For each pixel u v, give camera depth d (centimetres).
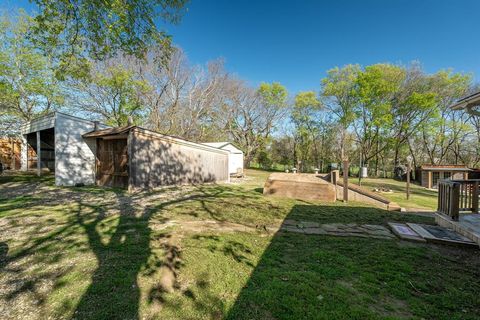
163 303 204
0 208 531
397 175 2034
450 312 204
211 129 2533
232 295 220
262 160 2900
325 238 396
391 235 421
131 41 521
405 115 1947
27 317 182
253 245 351
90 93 1541
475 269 291
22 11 1173
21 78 1289
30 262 273
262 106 2680
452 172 1459
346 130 2316
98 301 204
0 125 1388
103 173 969
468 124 1825
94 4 438
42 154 1424
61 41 540
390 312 201
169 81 1836
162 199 691
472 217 475
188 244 340
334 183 838
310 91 2441
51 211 509
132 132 840
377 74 1845
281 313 195
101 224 424
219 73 2173
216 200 699
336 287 238
